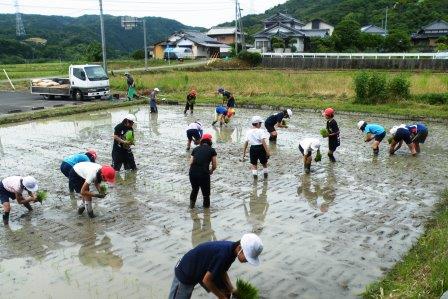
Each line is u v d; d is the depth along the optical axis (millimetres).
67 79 26172
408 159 11695
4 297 5492
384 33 59906
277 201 8734
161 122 17828
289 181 9969
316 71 37906
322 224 7578
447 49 45875
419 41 57750
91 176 7574
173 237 7148
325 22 67938
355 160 11656
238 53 48031
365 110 18969
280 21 68500
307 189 9422
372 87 20469
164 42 65688
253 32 81188
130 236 7207
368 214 7988
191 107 19609
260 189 9453
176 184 9812
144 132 15773
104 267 6219
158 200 8828
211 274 3982
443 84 22641
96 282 5816
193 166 8094
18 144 14133
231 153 12562
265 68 43969
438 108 18859
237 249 3963
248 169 10922
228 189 9461
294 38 58906
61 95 25203
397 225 7461
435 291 4871
